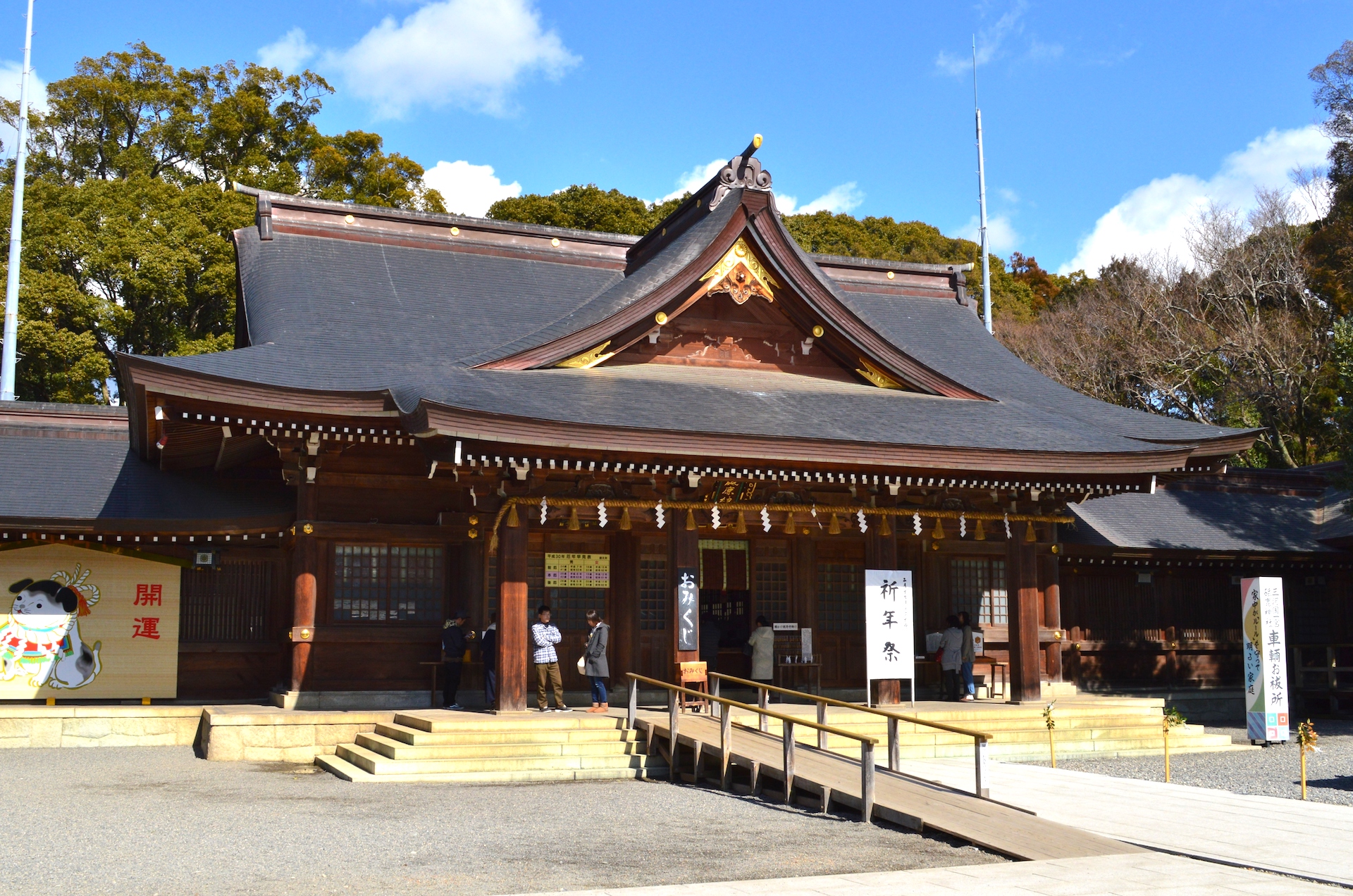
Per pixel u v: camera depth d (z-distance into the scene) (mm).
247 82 55812
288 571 22109
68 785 15102
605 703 19094
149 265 41531
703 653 21781
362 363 20750
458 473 18453
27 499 20547
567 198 60344
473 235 27812
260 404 17750
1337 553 29047
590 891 8711
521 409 18156
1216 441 23312
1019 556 22172
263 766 17312
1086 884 9172
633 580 21938
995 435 21016
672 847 11055
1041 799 13953
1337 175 45250
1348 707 29828
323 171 54000
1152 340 51062
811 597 23625
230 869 9859
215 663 21625
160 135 52031
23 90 35031
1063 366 52406
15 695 20141
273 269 24672
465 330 23859
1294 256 48906
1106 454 20406
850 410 21469
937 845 11219
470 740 16688
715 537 23141
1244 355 47406
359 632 20125
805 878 9328
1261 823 12312
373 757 16234
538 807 13531
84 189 44250
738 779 15625
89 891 8992
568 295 27000
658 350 23000
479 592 20859
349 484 20344
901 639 20234
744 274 22422
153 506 21109
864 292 30984
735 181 23297
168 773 16422
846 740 18750
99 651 20656
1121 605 28547
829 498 20953
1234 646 29562
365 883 9352
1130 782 15578
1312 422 47438
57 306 40125
